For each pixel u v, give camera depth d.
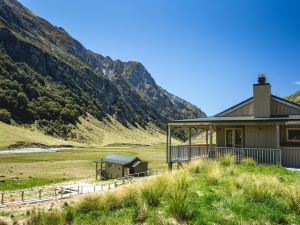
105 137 183.62
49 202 20.81
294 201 8.61
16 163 64.25
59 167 60.59
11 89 156.88
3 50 187.62
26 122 148.12
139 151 119.50
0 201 24.94
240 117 23.62
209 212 8.56
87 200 10.69
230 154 19.05
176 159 22.81
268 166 16.39
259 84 22.48
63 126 161.38
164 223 8.07
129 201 10.44
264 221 7.85
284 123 19.06
